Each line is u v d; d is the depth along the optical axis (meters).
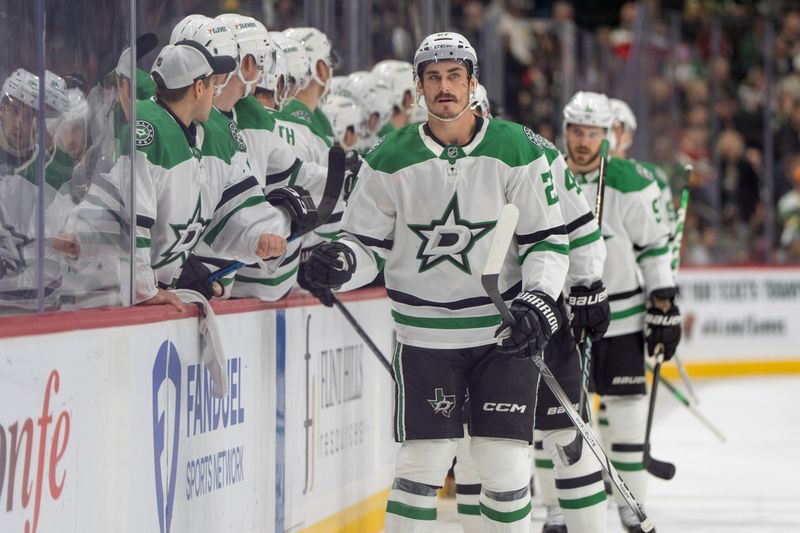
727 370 38.91
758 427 28.58
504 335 10.68
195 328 10.66
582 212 12.08
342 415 15.09
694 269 38.12
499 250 10.38
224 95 12.98
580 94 16.20
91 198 9.70
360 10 19.97
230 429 11.46
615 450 16.28
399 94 18.64
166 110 11.37
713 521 18.09
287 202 12.94
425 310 11.19
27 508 7.75
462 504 13.30
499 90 29.06
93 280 9.71
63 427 8.23
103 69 9.80
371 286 17.27
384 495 16.98
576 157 16.11
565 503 12.91
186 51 11.31
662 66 36.53
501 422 11.04
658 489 20.89
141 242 10.65
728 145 39.34
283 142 14.00
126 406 9.24
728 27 40.78
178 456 10.26
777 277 39.81
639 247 16.03
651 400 16.02
